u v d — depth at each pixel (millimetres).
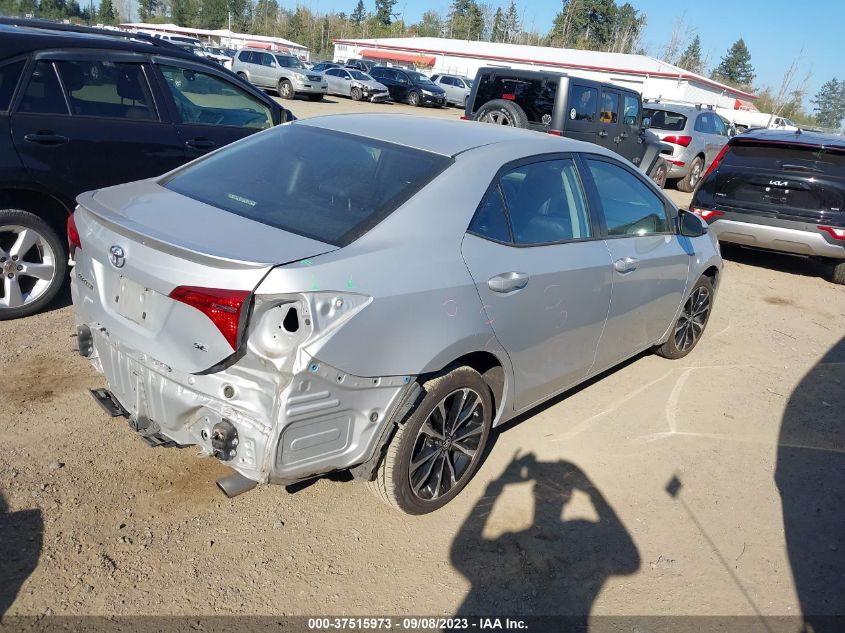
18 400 3777
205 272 2459
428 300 2805
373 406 2715
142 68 5211
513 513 3381
